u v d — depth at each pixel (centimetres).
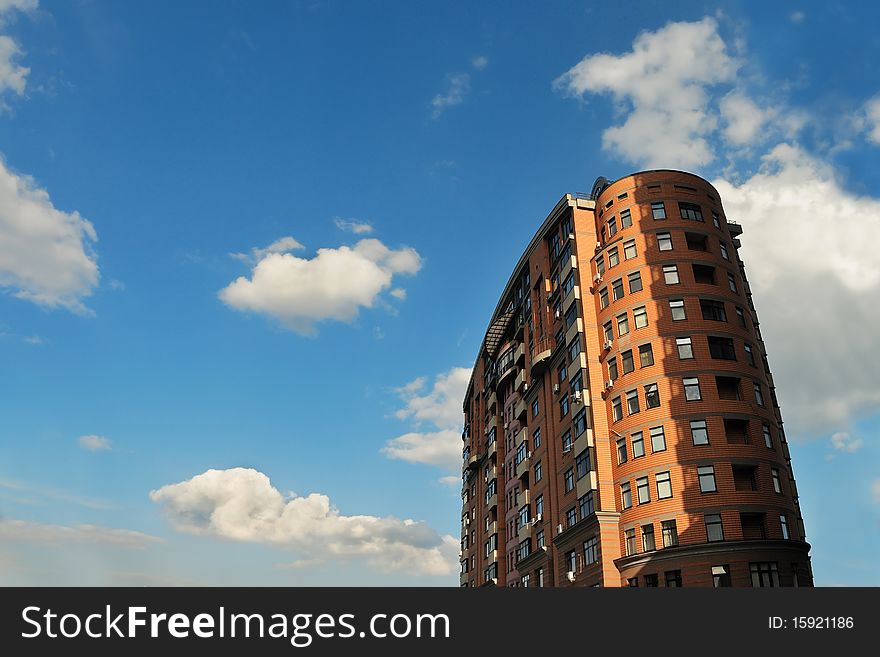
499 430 7575
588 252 5644
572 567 5156
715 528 4200
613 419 4925
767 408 4697
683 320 4812
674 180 5350
